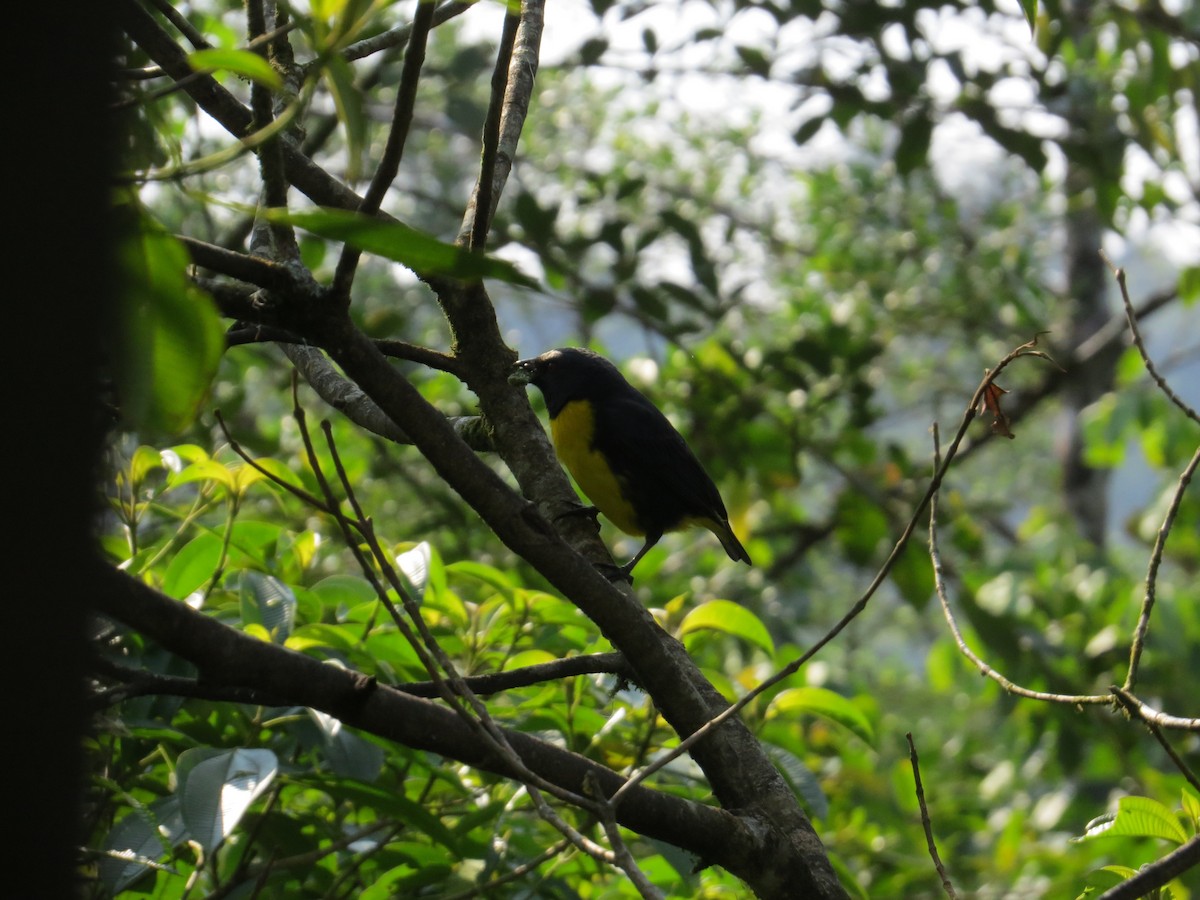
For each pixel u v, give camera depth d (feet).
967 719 95.86
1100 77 65.00
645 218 79.36
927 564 67.10
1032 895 52.80
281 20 22.12
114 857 18.57
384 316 58.29
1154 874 17.22
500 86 18.11
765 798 19.81
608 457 36.78
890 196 90.43
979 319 86.79
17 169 7.61
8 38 7.57
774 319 89.81
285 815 23.65
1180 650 62.49
